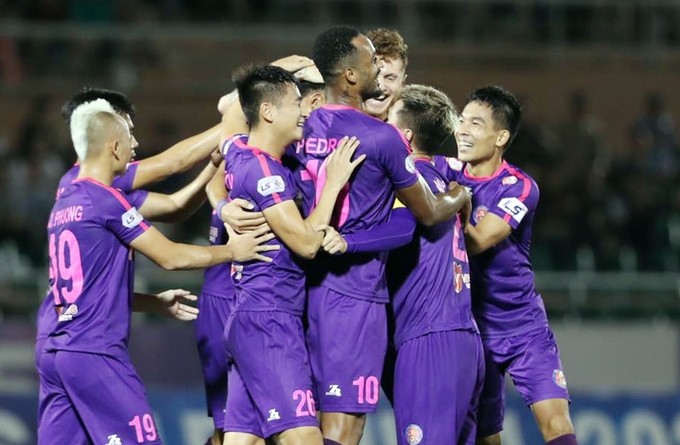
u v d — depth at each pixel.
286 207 21.28
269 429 21.55
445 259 22.66
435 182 22.73
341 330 21.75
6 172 48.97
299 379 21.56
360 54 21.77
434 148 23.41
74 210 23.02
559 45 58.81
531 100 58.03
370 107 23.12
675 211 52.38
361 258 21.84
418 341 22.53
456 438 22.66
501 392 25.00
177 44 55.12
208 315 24.84
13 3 55.12
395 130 21.64
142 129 54.34
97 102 23.61
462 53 57.59
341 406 21.72
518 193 23.83
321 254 22.00
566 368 44.38
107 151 23.31
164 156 25.03
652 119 56.72
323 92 22.72
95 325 22.91
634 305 45.72
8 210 47.62
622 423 38.84
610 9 59.16
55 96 53.72
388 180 21.77
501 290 24.41
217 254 21.86
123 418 22.83
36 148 50.62
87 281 22.89
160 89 54.62
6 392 36.72
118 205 22.94
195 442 36.50
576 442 23.84
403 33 57.44
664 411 39.09
